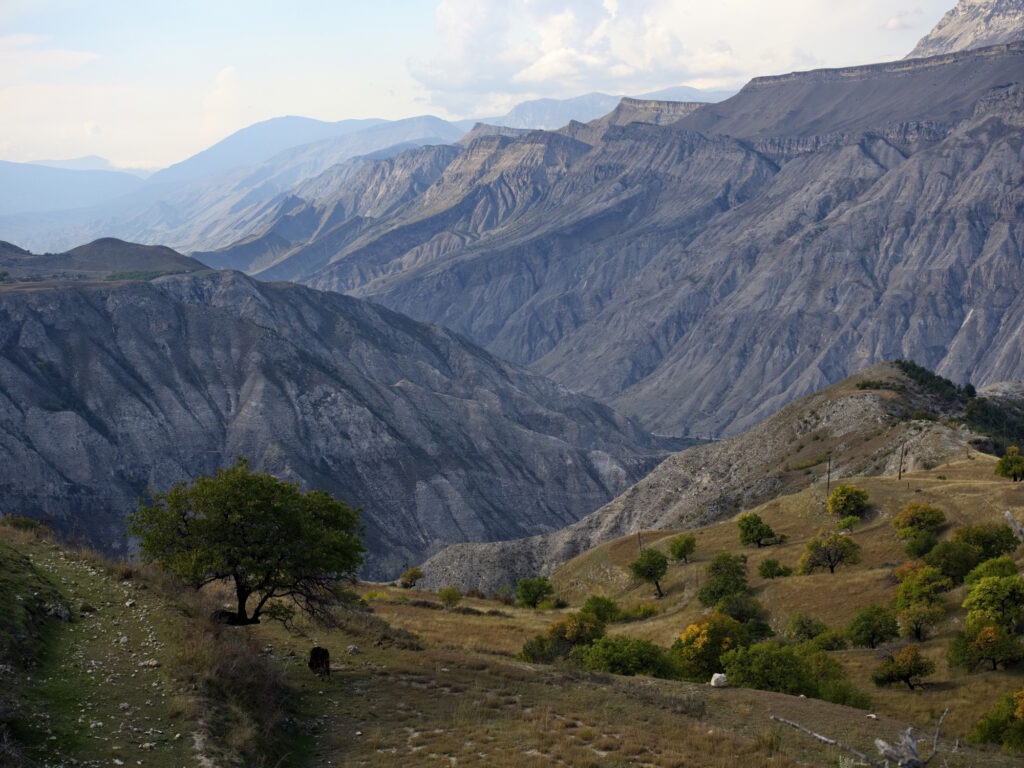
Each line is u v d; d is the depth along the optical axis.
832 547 70.56
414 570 112.06
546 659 42.69
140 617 26.28
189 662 23.69
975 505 70.94
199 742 19.81
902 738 13.76
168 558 30.09
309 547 30.55
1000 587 46.81
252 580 30.47
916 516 70.56
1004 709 35.12
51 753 17.86
